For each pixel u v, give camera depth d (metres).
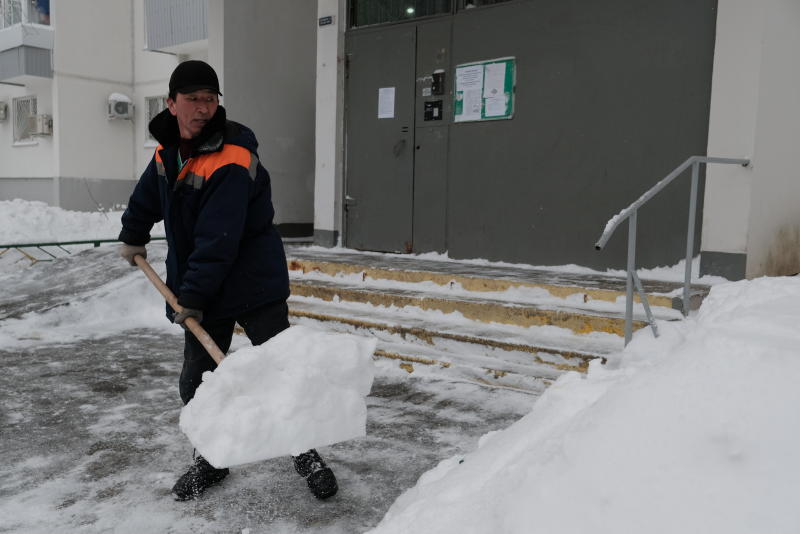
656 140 5.43
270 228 2.76
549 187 6.03
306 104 9.58
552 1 5.89
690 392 1.37
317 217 7.77
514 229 6.27
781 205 5.35
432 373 4.31
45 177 15.10
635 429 1.36
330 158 7.59
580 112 5.81
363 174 7.39
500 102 6.26
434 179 6.80
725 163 4.69
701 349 1.48
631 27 5.49
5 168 16.09
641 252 5.56
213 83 2.42
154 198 2.85
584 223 5.85
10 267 8.33
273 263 2.71
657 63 5.39
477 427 3.45
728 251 4.98
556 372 3.99
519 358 4.17
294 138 9.44
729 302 2.60
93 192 15.00
